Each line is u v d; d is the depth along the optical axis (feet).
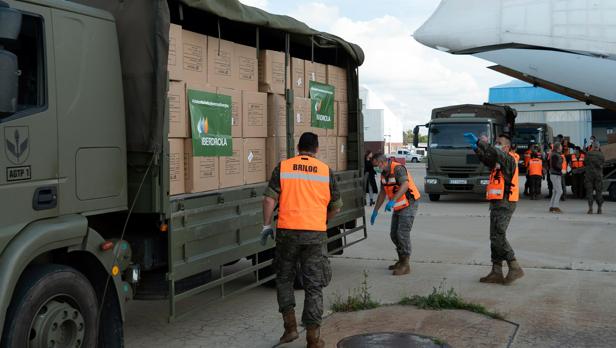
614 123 177.17
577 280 26.16
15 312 12.42
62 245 13.70
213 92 19.29
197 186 18.49
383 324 19.76
